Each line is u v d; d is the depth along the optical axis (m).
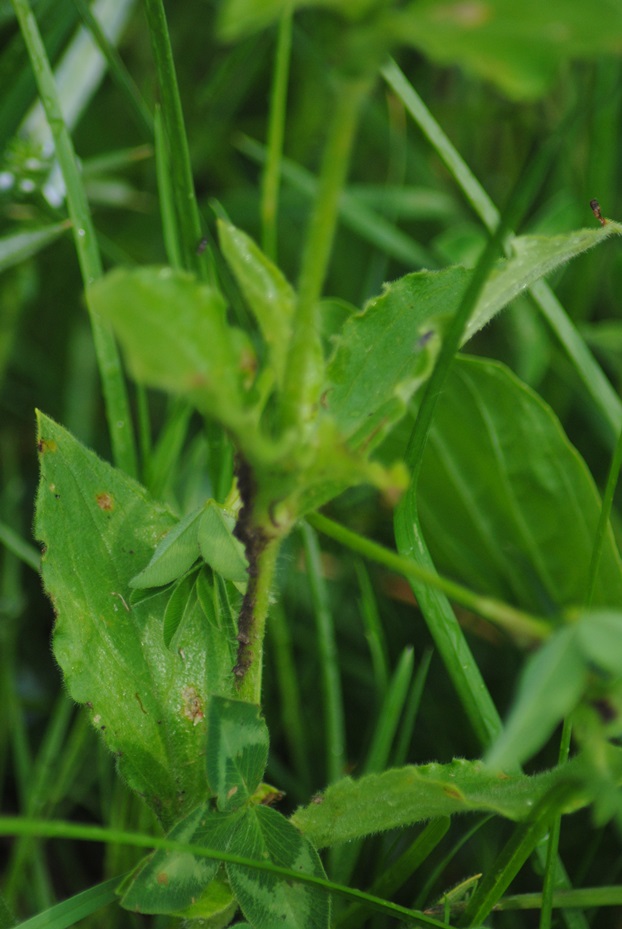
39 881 0.46
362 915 0.43
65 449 0.41
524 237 0.40
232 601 0.42
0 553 0.53
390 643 0.53
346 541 0.37
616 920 0.47
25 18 0.47
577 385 0.54
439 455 0.49
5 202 0.51
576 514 0.48
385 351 0.40
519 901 0.43
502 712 0.51
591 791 0.38
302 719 0.51
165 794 0.41
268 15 0.33
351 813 0.40
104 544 0.41
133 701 0.41
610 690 0.36
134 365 0.35
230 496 0.41
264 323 0.37
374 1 0.34
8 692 0.49
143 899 0.39
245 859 0.39
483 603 0.36
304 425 0.37
